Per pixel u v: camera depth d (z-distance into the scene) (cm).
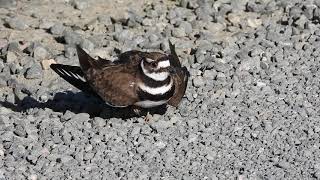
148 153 1258
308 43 1661
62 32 1700
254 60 1566
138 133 1317
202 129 1330
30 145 1271
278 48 1639
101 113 1376
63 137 1289
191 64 1571
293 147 1288
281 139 1311
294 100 1437
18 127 1312
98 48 1644
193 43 1672
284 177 1209
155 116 1362
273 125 1352
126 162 1235
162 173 1206
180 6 1831
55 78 1527
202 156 1257
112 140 1292
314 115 1388
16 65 1560
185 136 1312
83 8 1806
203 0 1828
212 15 1784
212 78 1514
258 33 1700
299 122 1362
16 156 1244
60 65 1366
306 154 1266
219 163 1241
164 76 1286
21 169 1212
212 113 1382
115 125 1334
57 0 1841
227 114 1380
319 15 1767
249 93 1459
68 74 1357
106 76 1300
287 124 1355
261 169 1227
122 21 1747
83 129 1320
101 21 1750
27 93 1469
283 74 1534
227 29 1736
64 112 1395
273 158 1257
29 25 1733
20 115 1378
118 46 1655
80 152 1254
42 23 1734
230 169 1225
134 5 1834
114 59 1470
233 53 1614
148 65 1281
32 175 1194
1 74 1521
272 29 1727
